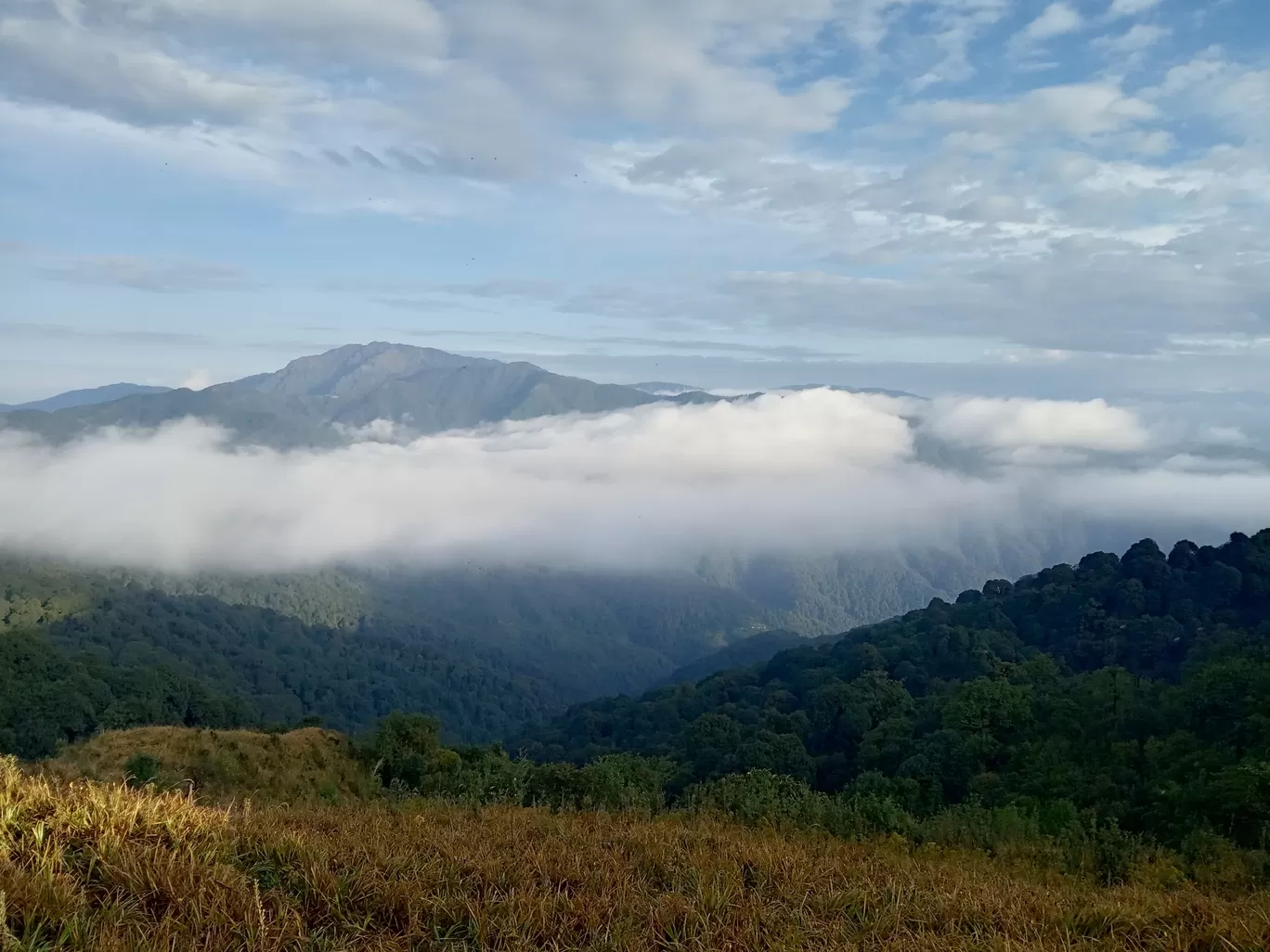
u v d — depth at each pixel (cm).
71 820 644
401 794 1797
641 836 955
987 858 1216
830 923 705
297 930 571
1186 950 683
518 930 629
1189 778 2530
